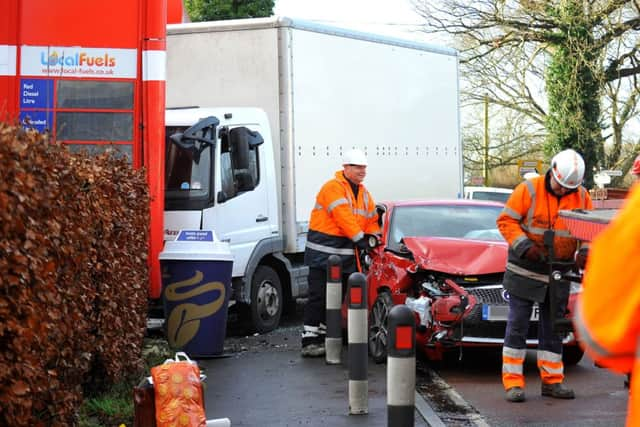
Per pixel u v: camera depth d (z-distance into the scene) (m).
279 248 16.73
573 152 9.94
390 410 6.77
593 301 2.58
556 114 46.53
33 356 6.20
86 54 13.31
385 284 12.35
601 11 44.34
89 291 8.18
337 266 12.34
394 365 6.73
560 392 10.27
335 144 18.09
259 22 17.17
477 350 13.70
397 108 19.70
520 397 10.08
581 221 7.89
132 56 13.34
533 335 11.55
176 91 17.66
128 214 9.99
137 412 7.28
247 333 16.17
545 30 45.81
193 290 12.87
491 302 11.32
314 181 17.61
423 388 10.99
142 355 11.57
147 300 11.85
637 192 2.58
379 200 19.14
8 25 13.23
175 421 7.10
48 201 6.55
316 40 17.75
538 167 44.38
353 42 18.62
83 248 7.84
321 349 13.02
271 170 16.58
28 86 13.26
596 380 11.37
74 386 7.93
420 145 20.33
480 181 55.78
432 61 20.78
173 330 12.98
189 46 17.59
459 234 13.18
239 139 15.16
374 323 12.70
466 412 9.64
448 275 11.70
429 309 11.55
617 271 2.53
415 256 11.90
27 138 6.31
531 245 9.87
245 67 17.28
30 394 6.27
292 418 9.20
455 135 21.44
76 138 13.30
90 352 8.51
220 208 15.31
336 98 18.17
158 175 13.29
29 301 6.08
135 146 13.31
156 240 13.34
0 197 5.69
